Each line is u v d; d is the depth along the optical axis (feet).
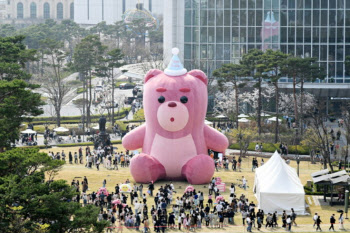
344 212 317.83
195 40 645.92
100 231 226.17
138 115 601.62
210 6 639.35
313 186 360.69
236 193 347.15
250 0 632.79
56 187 226.99
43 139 528.22
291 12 626.64
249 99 590.96
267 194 311.27
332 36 622.13
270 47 633.61
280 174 317.42
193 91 350.84
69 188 229.86
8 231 213.05
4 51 358.02
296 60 509.76
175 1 647.56
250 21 634.84
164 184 355.77
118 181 366.43
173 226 293.64
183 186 352.08
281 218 308.81
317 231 289.53
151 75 360.89
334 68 622.13
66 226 221.25
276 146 470.80
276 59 521.24
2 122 273.75
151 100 353.31
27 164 228.43
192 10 643.45
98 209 229.25
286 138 488.02
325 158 396.57
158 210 293.02
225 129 534.37
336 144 483.92
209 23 640.99
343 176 328.70
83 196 320.29
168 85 349.61
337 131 527.40
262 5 631.56
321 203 333.21
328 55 622.54
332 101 610.24
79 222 221.46
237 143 476.54
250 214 293.64
